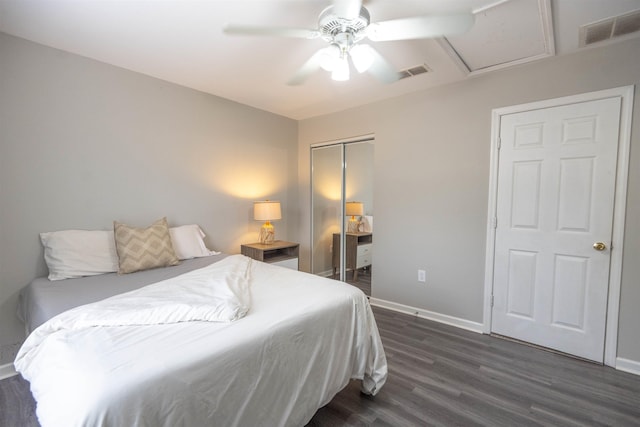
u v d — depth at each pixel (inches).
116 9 68.9
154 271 90.4
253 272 85.2
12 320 81.7
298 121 167.3
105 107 97.1
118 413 33.6
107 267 88.2
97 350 41.9
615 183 82.4
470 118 107.0
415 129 121.1
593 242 86.0
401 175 126.0
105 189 98.1
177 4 67.1
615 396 71.6
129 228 92.7
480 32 77.4
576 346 89.5
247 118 141.1
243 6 67.5
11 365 81.5
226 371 44.2
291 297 65.3
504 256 101.9
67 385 35.7
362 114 138.9
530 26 74.5
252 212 145.6
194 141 121.5
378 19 71.6
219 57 92.7
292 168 165.3
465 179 109.0
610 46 82.0
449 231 113.5
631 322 81.4
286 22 74.0
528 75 95.1
